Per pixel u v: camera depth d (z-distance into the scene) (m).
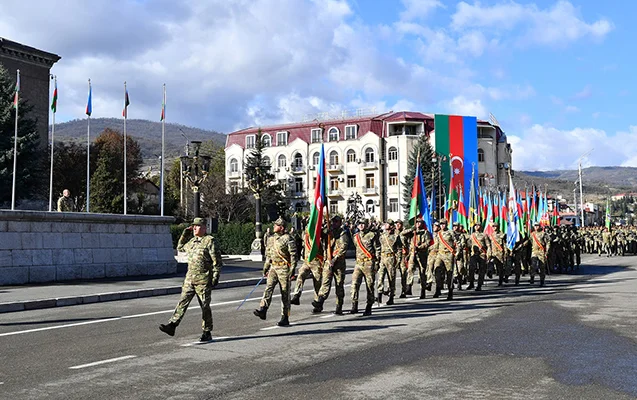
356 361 7.62
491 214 28.41
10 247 18.09
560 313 12.02
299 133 83.12
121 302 15.02
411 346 8.60
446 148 74.25
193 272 9.02
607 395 6.00
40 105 60.22
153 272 22.64
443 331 9.93
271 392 6.15
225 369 7.22
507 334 9.55
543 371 7.02
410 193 70.75
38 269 18.70
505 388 6.27
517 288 18.38
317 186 12.63
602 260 37.81
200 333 9.90
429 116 78.88
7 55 56.97
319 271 12.50
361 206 78.00
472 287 18.38
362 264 12.24
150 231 23.00
